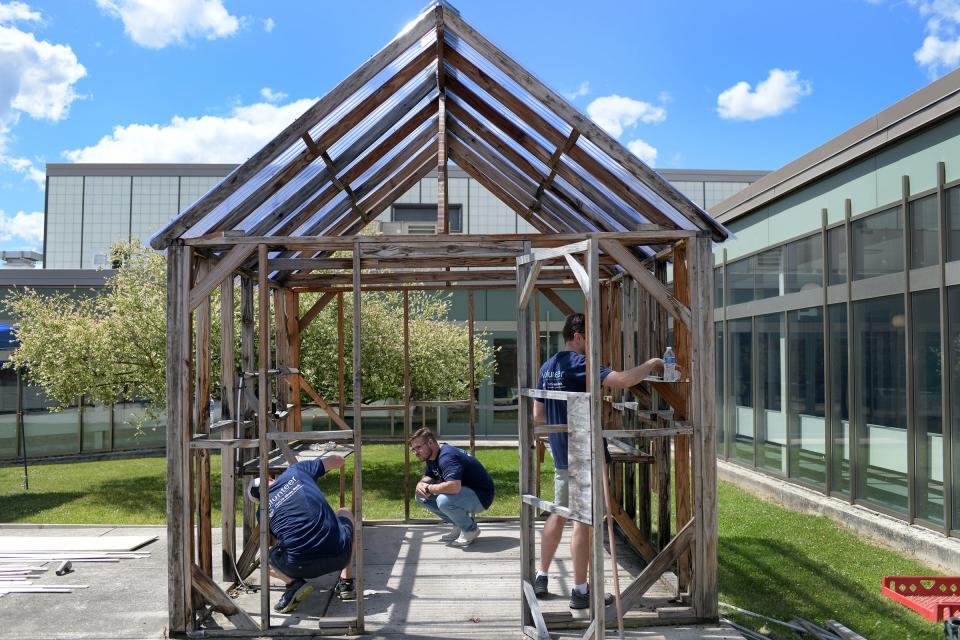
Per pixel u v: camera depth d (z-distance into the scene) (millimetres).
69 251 26531
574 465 3900
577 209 5809
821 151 8977
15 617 4707
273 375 6461
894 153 7684
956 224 6723
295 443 6898
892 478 7723
